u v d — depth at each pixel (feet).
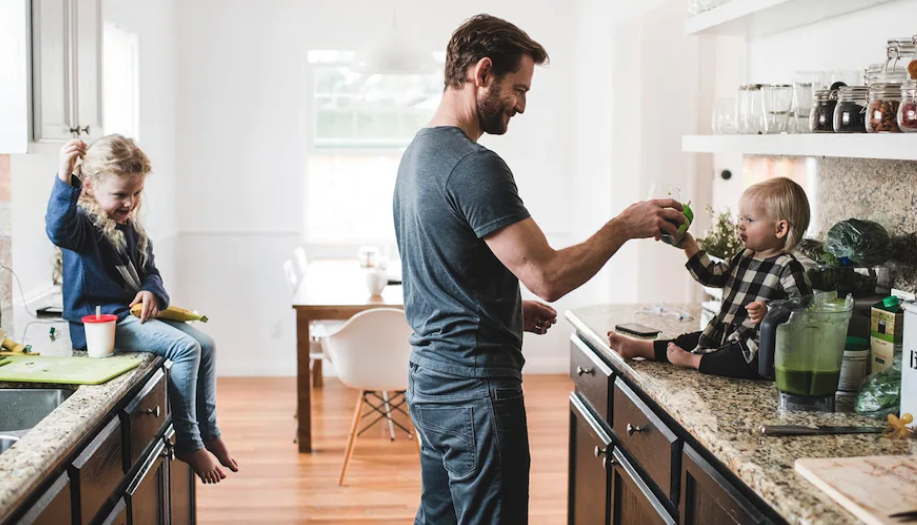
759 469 5.22
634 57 17.51
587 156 19.57
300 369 14.98
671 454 6.64
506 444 6.86
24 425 7.53
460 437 6.93
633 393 7.73
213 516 12.47
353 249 20.58
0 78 9.25
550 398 18.70
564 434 16.19
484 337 6.87
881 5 8.28
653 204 6.93
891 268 8.11
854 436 5.82
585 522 9.43
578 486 9.71
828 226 9.33
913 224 7.83
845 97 7.26
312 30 20.01
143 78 17.28
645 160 17.54
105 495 6.98
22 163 12.07
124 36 16.56
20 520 5.32
